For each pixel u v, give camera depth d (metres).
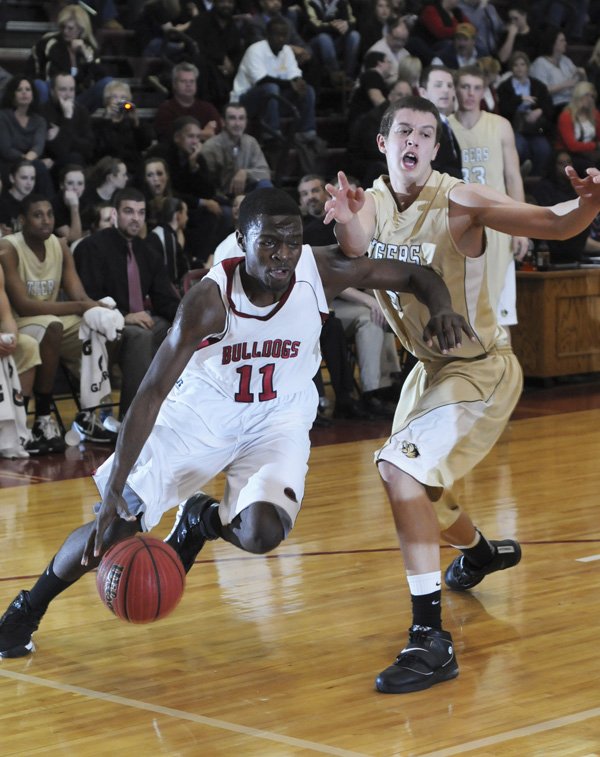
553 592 5.14
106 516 3.92
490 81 14.17
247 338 4.10
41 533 6.46
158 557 3.89
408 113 4.35
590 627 4.64
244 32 13.80
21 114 11.30
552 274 11.48
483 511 6.71
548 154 14.29
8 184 11.20
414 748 3.48
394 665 4.07
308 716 3.79
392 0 14.45
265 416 4.34
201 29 13.52
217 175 11.98
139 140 12.30
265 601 5.13
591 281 11.76
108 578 3.86
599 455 8.34
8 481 7.96
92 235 9.62
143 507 4.18
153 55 13.68
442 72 8.84
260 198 3.87
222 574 5.57
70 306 9.09
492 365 4.62
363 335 10.05
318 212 10.20
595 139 14.35
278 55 13.42
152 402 3.93
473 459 4.40
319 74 14.49
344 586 5.33
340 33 14.79
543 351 11.55
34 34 13.59
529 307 11.60
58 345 8.94
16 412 8.70
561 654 4.34
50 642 4.65
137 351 9.27
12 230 10.23
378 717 3.76
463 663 4.27
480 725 3.66
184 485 4.29
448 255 4.44
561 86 15.31
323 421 9.77
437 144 4.42
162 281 9.77
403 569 5.59
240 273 4.02
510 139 9.36
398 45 14.23
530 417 10.05
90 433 9.27
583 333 11.79
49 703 3.99
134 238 9.66
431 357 4.68
